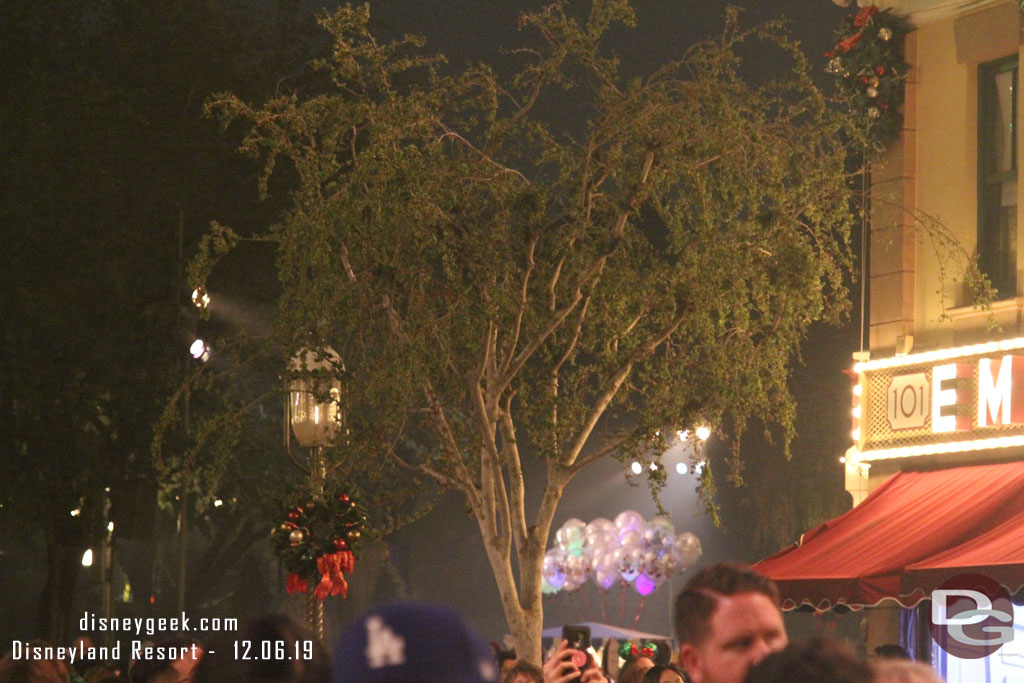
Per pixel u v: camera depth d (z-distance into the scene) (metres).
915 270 17.52
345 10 15.02
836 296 15.10
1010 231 16.48
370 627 2.28
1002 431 15.94
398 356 14.05
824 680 2.51
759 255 14.74
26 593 50.22
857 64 17.81
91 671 12.59
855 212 18.22
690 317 14.64
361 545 13.21
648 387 15.51
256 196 31.11
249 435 34.31
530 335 15.01
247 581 48.41
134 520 31.28
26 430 27.91
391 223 14.20
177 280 29.86
